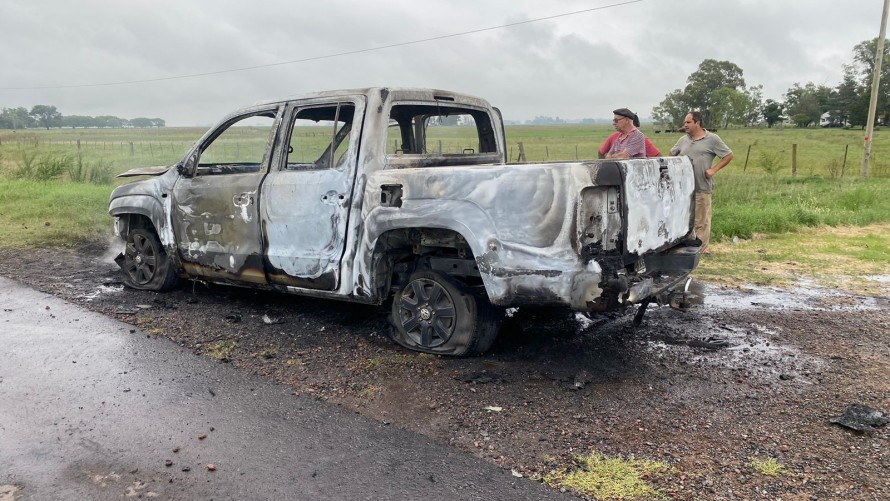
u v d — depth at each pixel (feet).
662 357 14.90
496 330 14.92
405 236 15.14
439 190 13.74
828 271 24.50
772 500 8.89
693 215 16.87
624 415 11.72
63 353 15.20
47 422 11.60
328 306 19.17
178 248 19.16
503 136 20.21
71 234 32.45
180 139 266.36
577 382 13.12
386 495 9.19
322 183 15.61
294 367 14.32
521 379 13.51
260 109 17.37
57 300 20.04
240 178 17.31
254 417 11.80
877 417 11.43
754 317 18.33
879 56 68.44
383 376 13.74
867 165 69.00
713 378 13.56
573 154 139.44
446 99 17.40
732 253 28.14
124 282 22.12
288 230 16.33
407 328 15.43
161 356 15.03
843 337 16.47
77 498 9.18
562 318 18.08
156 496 9.23
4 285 22.06
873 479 9.39
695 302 14.28
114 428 11.36
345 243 15.38
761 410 11.91
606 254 12.45
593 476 9.61
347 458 10.27
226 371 14.10
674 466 9.86
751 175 65.77
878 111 310.65
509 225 12.84
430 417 11.75
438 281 14.78
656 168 14.15
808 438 10.77
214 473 9.85
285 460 10.23
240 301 19.81
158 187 19.53
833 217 36.27
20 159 72.23
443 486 9.41
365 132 15.12
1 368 14.24
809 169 82.33
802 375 13.74
